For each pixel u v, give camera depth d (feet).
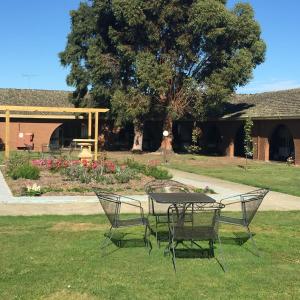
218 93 111.34
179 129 143.95
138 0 107.96
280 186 59.41
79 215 37.06
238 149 130.93
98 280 22.30
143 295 20.62
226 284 22.24
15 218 35.55
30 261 24.84
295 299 20.59
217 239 28.40
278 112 103.76
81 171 57.77
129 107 112.47
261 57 121.60
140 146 125.90
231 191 53.31
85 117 135.23
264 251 27.96
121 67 119.65
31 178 57.00
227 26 109.50
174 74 114.32
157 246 28.30
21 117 133.49
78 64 129.59
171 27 113.50
